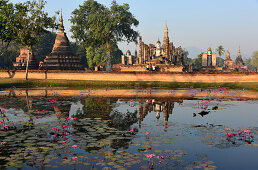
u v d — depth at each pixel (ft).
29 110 39.24
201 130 27.50
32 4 109.19
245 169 17.02
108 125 29.73
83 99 53.11
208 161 18.43
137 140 23.41
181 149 21.11
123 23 161.99
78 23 168.86
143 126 29.25
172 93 66.95
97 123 30.63
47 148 21.03
